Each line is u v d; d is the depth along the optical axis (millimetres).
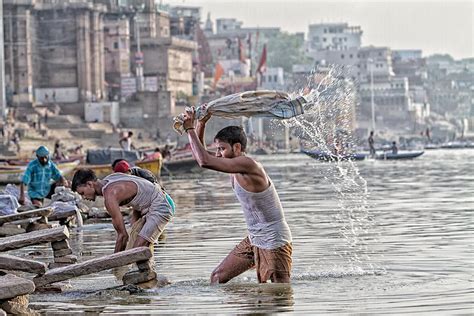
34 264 19688
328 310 17625
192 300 18828
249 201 19797
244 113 19828
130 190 22609
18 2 175500
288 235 20000
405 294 19031
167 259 24688
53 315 17875
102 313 17922
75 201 35594
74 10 185875
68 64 186875
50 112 174750
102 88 190000
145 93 184750
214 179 76250
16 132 145875
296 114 20016
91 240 29781
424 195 49250
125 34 197625
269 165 108812
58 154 108812
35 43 185375
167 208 22969
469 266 22438
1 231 30953
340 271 21984
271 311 17656
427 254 24562
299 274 21531
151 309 18141
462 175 74625
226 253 25781
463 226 31688
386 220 34594
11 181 61781
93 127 172250
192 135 19328
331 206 42156
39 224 31047
